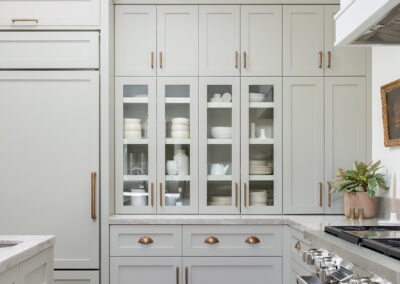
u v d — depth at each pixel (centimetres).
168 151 304
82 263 287
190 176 304
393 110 260
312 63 304
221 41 305
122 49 305
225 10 304
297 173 303
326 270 164
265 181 303
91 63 291
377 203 286
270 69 304
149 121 304
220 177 304
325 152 303
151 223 283
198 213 303
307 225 236
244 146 303
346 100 303
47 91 292
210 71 304
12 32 292
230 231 284
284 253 283
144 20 305
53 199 290
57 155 291
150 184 303
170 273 285
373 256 135
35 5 293
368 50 303
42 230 290
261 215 301
